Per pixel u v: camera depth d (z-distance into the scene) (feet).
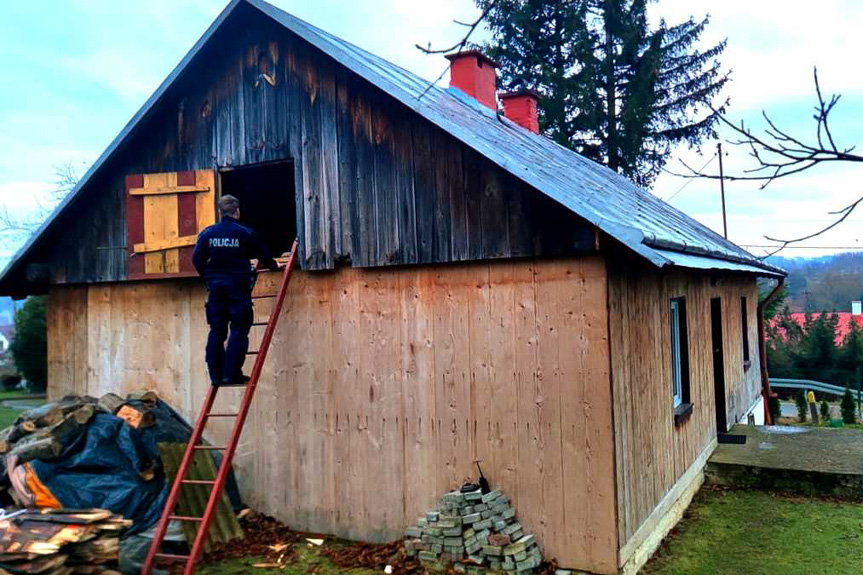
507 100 48.11
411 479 22.43
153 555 19.25
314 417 24.29
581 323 19.77
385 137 22.91
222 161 25.98
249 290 21.97
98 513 18.24
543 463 20.17
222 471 19.84
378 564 21.04
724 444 33.88
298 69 24.63
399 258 22.50
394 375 22.89
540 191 18.60
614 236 17.53
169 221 25.89
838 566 20.56
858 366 88.74
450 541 20.22
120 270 27.91
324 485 23.99
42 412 23.65
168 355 27.45
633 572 20.12
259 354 21.45
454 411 21.76
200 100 26.50
